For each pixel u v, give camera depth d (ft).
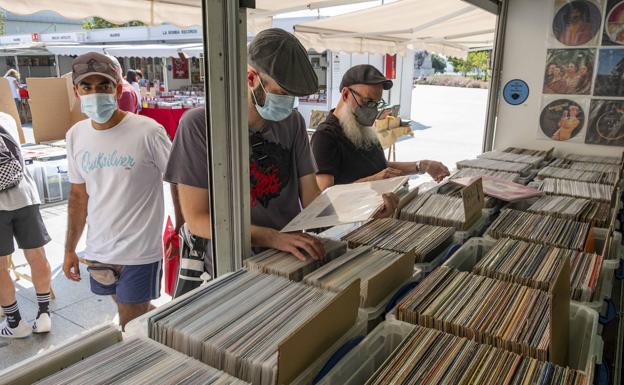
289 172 5.27
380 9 12.42
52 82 18.37
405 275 4.17
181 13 8.67
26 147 17.53
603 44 9.14
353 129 7.45
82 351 2.90
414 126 41.91
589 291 3.88
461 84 102.73
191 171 4.48
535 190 6.92
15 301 9.27
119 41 35.12
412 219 5.76
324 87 33.96
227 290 3.59
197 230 4.44
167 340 3.08
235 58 3.71
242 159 3.98
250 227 4.24
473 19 15.43
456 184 7.16
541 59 9.80
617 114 9.33
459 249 4.93
